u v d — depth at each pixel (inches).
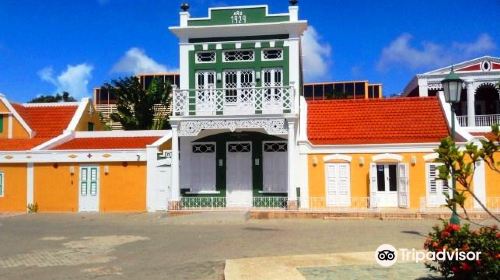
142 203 969.5
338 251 507.5
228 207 953.5
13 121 1157.1
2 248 569.0
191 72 986.7
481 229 330.6
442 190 866.1
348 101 1034.7
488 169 857.5
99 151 982.4
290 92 910.4
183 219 805.2
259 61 975.0
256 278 376.8
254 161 971.9
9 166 1005.8
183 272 424.2
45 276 422.6
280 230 682.2
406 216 794.8
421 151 879.7
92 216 897.5
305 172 914.7
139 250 540.1
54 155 993.5
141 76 2178.9
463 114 1343.5
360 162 900.0
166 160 972.6
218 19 979.3
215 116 906.1
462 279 320.2
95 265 464.1
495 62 1254.9
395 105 1008.9
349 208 878.4
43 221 833.5
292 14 959.6
